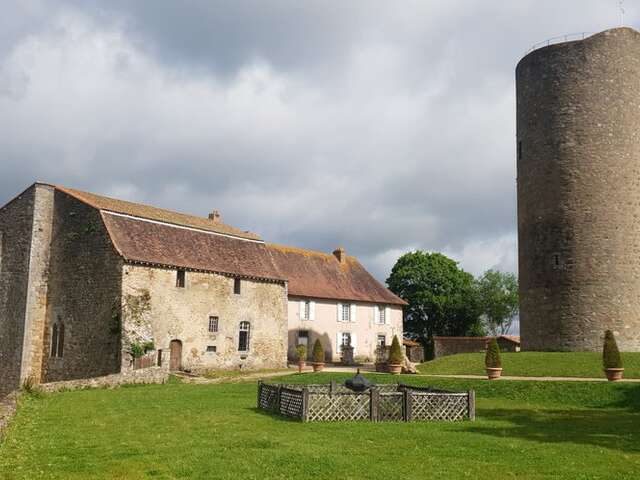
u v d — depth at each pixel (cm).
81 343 3156
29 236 3447
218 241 3769
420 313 6400
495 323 7538
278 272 3997
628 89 3016
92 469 962
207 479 908
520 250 3241
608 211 2922
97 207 3253
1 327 3481
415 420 1541
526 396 2142
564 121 3041
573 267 2945
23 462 1006
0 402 1825
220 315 3494
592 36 3041
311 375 2880
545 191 3072
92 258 3206
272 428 1374
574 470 990
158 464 998
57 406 1820
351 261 5325
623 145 2966
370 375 2789
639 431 1427
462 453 1118
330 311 4622
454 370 2877
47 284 3422
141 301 3064
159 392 2305
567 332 2933
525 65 3247
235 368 3534
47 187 3512
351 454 1090
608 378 2252
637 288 2889
